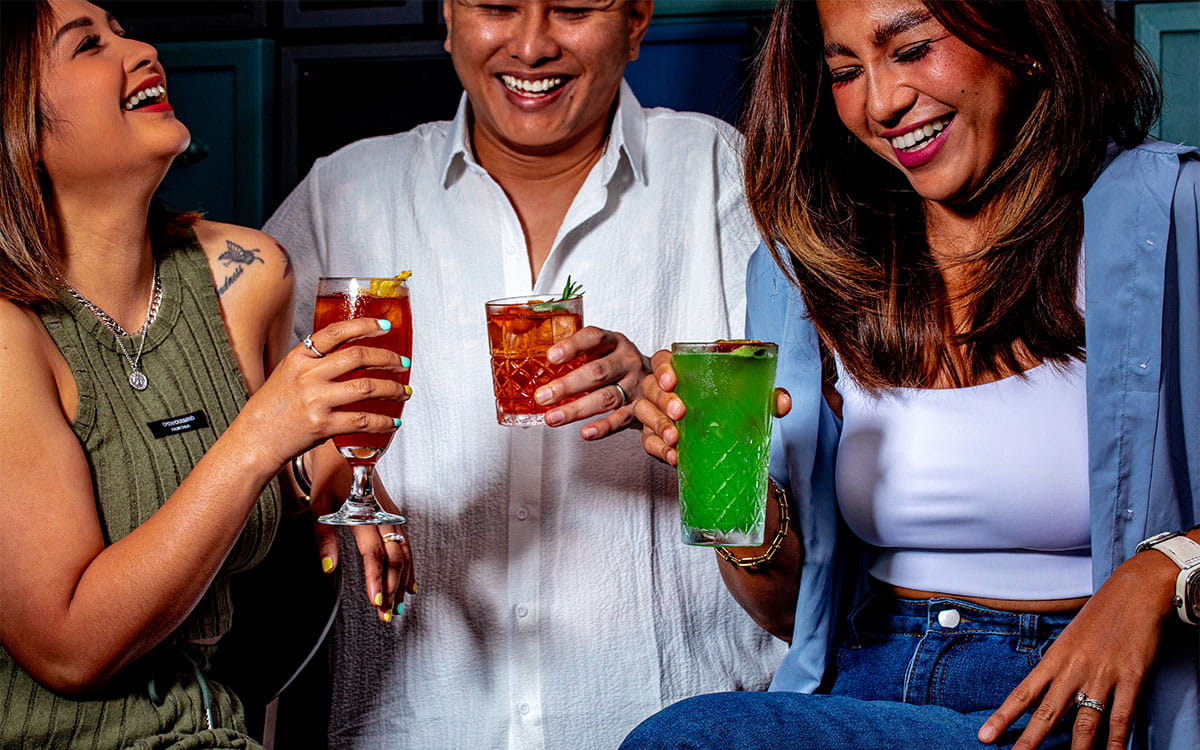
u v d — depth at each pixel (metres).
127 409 1.48
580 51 1.89
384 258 2.14
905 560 1.47
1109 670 1.17
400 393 1.37
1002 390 1.43
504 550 2.04
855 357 1.51
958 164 1.45
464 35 1.91
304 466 1.79
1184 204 1.37
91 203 1.48
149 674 1.43
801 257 1.58
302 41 2.94
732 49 2.70
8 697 1.38
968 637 1.39
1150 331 1.35
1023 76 1.43
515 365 1.59
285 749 2.51
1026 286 1.43
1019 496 1.39
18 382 1.35
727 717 1.33
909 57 1.40
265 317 1.74
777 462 1.59
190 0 2.90
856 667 1.46
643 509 2.06
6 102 1.37
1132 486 1.35
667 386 1.36
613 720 2.04
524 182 2.09
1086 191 1.43
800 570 1.58
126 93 1.45
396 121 2.91
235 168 2.92
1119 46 1.43
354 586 2.08
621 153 2.10
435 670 2.04
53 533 1.34
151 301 1.58
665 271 2.10
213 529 1.32
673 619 2.07
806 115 1.60
